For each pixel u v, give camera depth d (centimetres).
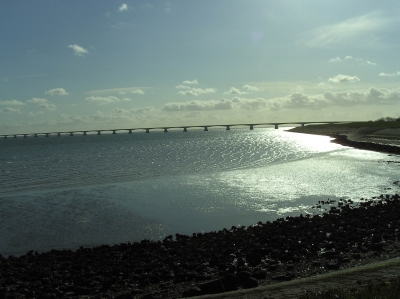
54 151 9788
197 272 1357
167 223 2131
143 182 3559
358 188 3061
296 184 3253
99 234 1955
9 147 13762
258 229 1914
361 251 1490
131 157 6738
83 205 2595
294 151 6994
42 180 3928
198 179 3647
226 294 938
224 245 1666
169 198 2780
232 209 2417
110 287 1252
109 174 4266
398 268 1056
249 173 3975
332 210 2302
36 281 1340
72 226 2097
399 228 1838
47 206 2581
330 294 826
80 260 1542
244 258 1486
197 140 13888
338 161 5003
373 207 2345
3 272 1417
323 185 3195
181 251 1612
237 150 7638
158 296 1121
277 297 877
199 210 2408
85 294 1209
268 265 1383
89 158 6831
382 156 5566
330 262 1332
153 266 1438
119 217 2270
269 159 5525
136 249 1675
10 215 2336
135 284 1275
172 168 4681
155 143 12594
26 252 1702
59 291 1229
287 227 1933
